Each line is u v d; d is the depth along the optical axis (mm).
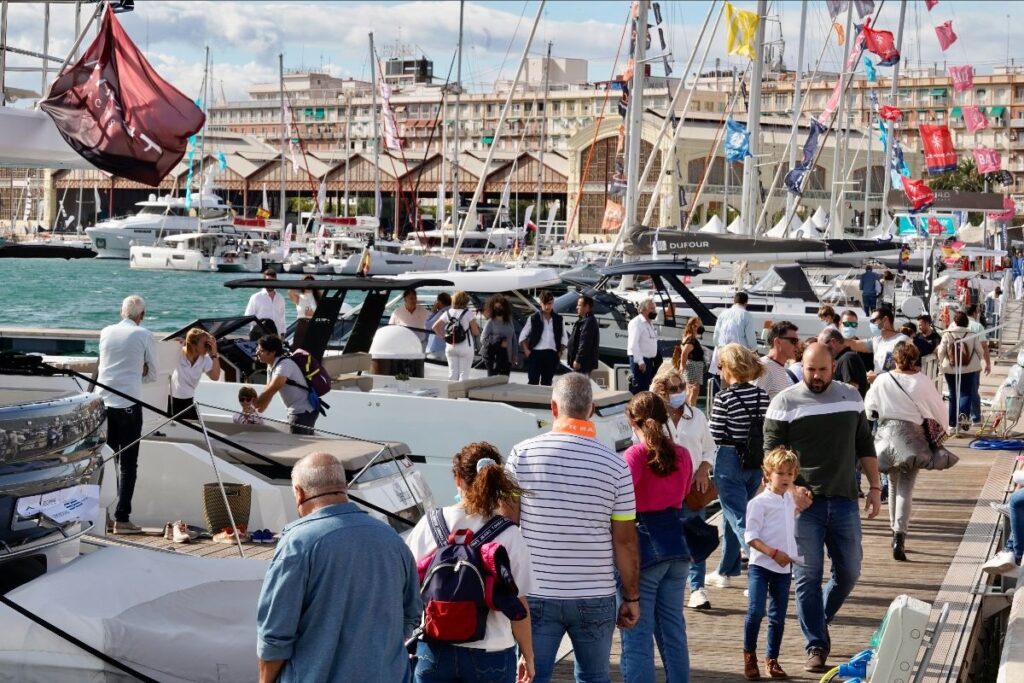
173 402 10875
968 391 18734
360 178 126875
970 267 48312
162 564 6941
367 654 4562
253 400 11492
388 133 70188
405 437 12938
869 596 9570
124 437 9695
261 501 9688
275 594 4516
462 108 176500
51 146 7941
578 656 5941
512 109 172500
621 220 37500
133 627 6262
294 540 4559
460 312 16562
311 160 129000
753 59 36812
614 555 6066
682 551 6613
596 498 5863
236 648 6355
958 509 12828
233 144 142875
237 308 57625
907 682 6125
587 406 6059
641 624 6555
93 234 95500
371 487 9273
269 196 146250
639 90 31531
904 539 10688
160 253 87312
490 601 5227
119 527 9711
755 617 7559
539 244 95500
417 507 9609
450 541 5324
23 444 6539
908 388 10594
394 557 4676
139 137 8031
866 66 40875
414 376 15141
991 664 9617
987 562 9836
